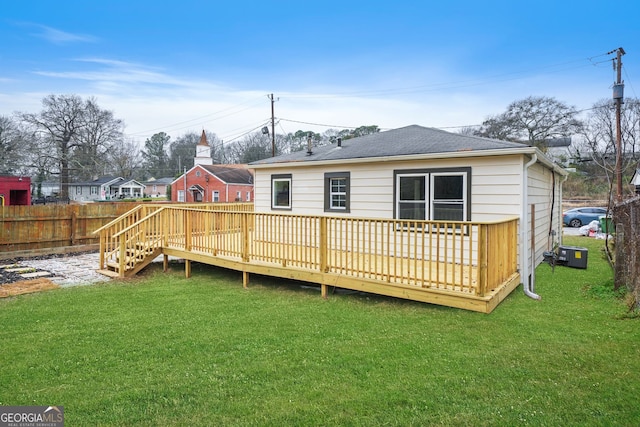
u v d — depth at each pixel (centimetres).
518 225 691
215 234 796
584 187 3400
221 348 424
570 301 602
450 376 353
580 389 327
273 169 1048
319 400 313
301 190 991
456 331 470
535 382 340
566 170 1198
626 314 521
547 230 1020
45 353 411
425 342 437
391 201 836
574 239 1494
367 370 367
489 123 4250
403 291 565
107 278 816
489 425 277
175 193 4278
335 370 368
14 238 1123
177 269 908
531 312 543
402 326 493
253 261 738
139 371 369
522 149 674
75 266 959
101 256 901
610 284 689
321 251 646
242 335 465
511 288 629
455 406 302
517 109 4100
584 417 286
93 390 331
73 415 293
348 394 322
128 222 974
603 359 386
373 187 862
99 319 530
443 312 546
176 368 375
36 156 3953
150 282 776
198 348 425
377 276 607
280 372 364
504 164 708
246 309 580
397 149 860
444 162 768
